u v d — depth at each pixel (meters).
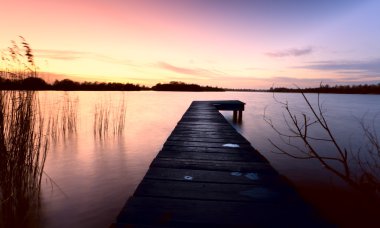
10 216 3.37
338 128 13.87
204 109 11.99
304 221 1.79
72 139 9.23
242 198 2.16
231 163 3.23
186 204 2.02
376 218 3.52
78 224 3.47
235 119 16.77
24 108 3.62
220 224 1.73
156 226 1.70
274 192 2.29
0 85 3.50
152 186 2.39
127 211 1.88
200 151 3.89
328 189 4.67
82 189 4.67
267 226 1.72
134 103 34.50
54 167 6.01
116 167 6.12
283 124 15.29
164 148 4.09
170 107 27.80
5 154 3.37
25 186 3.64
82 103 29.22
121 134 10.59
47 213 3.71
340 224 3.39
